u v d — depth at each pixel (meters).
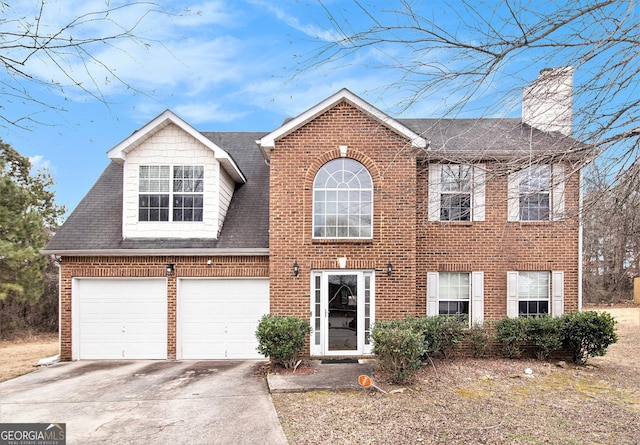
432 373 9.62
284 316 10.76
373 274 11.11
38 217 18.48
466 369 10.03
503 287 11.72
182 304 11.74
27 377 9.84
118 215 12.62
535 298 11.88
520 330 10.88
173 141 12.00
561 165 4.95
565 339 10.98
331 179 11.38
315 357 10.95
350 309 11.12
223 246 11.59
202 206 11.93
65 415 7.29
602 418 7.04
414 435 6.22
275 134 11.17
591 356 10.94
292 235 11.14
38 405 7.82
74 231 11.98
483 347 11.14
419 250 11.73
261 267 11.63
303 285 11.05
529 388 8.77
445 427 6.52
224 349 11.67
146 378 9.65
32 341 18.38
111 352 11.61
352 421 6.78
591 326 10.51
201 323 11.72
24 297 17.66
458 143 8.47
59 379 9.62
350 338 11.07
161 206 11.92
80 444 6.10
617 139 4.42
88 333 11.64
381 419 6.86
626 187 4.60
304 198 11.20
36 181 22.70
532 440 6.08
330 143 11.30
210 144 11.73
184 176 11.98
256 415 7.13
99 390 8.73
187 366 10.80
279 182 11.23
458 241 11.79
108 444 6.09
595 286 16.77
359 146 11.26
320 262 11.08
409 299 11.03
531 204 11.88
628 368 10.80
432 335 10.16
